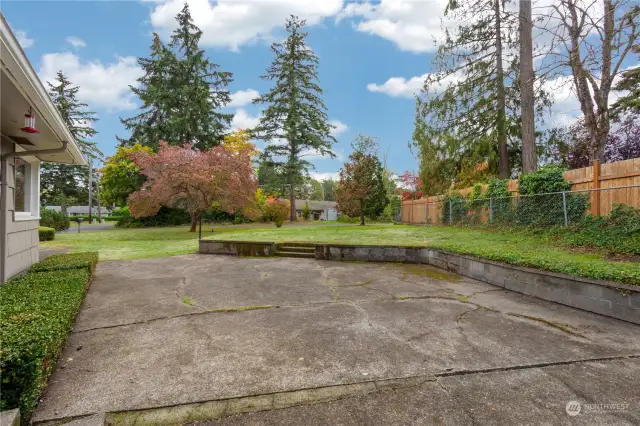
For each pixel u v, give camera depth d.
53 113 4.49
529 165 11.52
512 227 10.07
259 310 4.22
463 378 2.47
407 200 22.61
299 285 5.65
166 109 27.45
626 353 2.88
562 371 2.57
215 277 6.33
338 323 3.70
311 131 30.00
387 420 2.00
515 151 14.91
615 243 6.24
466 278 6.18
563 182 8.48
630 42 7.05
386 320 3.79
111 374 2.57
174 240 13.99
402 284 5.69
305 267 7.47
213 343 3.16
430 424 1.96
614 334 3.31
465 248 6.70
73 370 2.63
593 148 8.45
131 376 2.54
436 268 7.31
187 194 17.47
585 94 8.42
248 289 5.36
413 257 7.99
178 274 6.62
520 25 10.73
